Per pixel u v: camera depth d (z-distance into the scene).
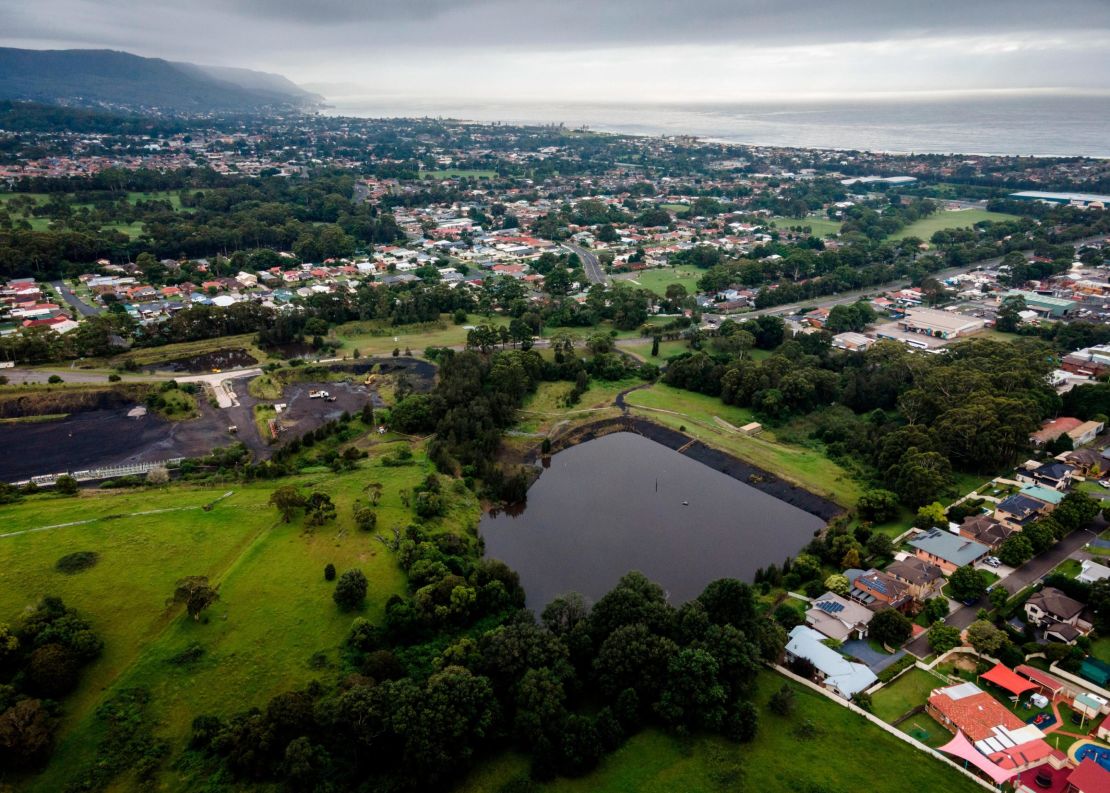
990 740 88.62
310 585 118.94
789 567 131.12
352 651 105.69
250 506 141.50
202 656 101.81
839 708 98.31
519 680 96.62
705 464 181.25
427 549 126.69
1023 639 107.50
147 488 153.38
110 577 115.69
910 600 117.50
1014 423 162.00
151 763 85.88
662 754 91.50
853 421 192.25
